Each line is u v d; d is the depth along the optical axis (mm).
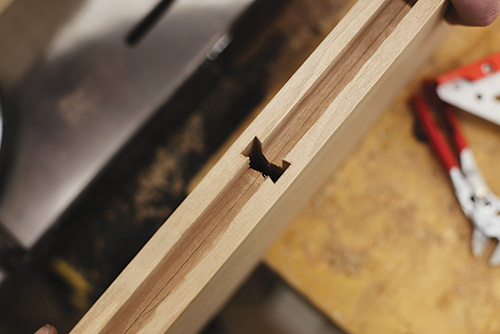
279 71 640
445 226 462
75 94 494
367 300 460
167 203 645
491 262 453
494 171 464
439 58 477
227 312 688
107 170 514
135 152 575
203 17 485
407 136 474
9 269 490
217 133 652
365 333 457
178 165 649
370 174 473
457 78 451
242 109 652
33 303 617
